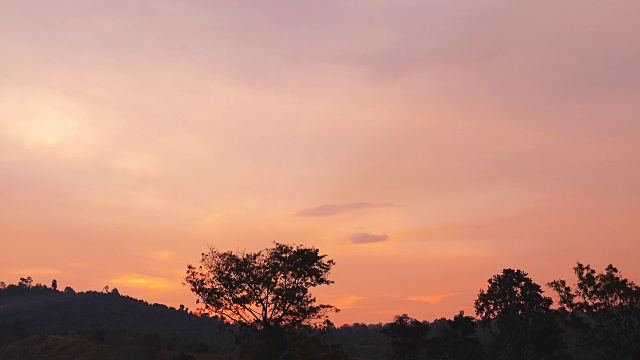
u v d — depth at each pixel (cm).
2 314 16750
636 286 4972
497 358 8750
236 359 8712
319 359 5531
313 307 5766
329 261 5909
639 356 4828
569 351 10194
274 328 5688
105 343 9900
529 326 8356
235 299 5722
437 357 6650
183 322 18138
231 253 5881
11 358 9256
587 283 5091
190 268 5897
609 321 5103
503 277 8800
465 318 6912
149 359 8756
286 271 5725
